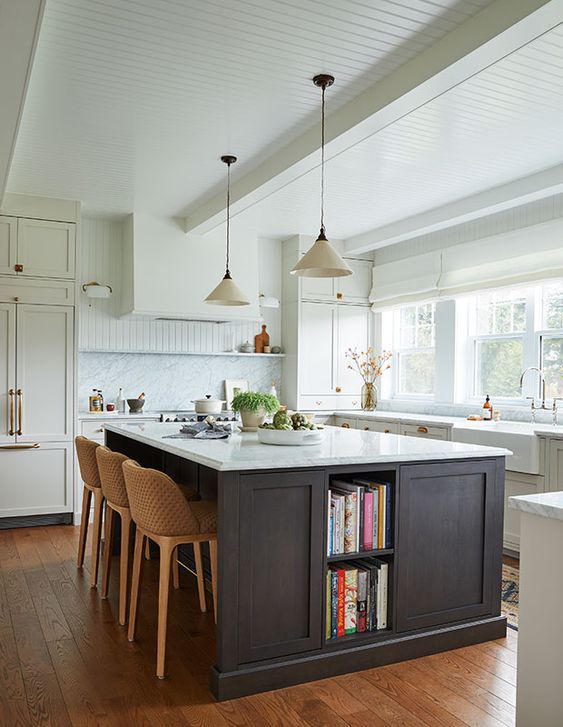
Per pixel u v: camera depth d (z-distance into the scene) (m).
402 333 6.91
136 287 5.68
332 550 2.81
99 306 6.11
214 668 2.56
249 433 3.91
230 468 2.52
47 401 5.32
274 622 2.63
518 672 1.92
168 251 5.84
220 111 3.63
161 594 2.71
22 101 3.16
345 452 2.92
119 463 3.27
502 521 3.22
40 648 2.95
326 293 6.78
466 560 3.11
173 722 2.32
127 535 3.27
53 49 2.94
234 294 4.25
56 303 5.34
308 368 6.66
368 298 7.02
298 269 3.40
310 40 2.89
